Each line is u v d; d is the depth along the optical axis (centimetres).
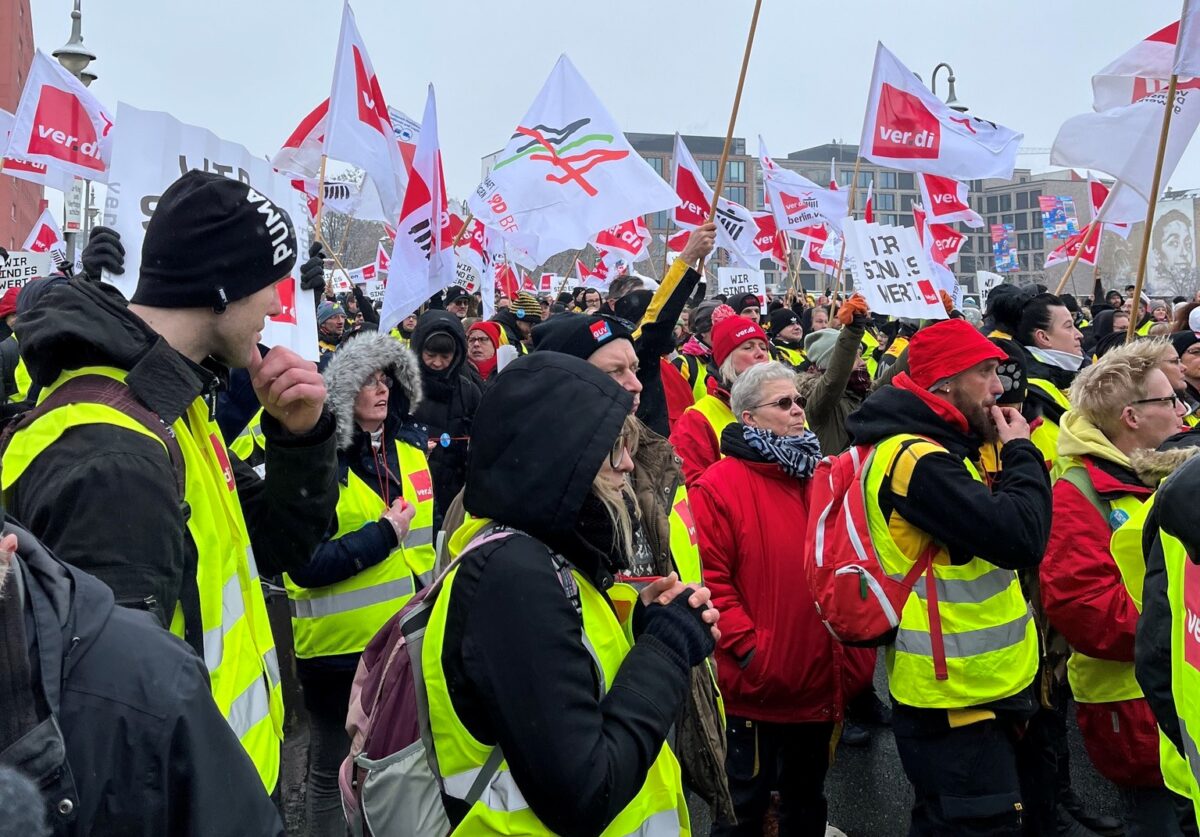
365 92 758
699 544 422
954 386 380
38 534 202
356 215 1079
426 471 509
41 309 222
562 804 202
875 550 371
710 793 282
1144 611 277
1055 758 440
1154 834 401
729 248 1298
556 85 689
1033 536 353
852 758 595
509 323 1096
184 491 224
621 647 230
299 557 275
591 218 661
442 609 218
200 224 235
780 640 414
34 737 133
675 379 714
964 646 361
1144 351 408
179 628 224
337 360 468
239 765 156
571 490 217
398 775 217
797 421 454
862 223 841
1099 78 715
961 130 963
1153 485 391
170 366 226
